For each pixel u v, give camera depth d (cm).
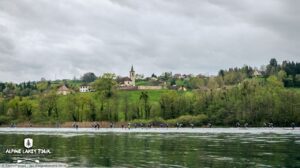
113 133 14562
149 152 6656
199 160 5453
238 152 6550
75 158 5791
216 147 7569
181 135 12581
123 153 6500
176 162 5247
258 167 4747
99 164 5091
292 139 9881
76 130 18850
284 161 5303
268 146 7700
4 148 7469
